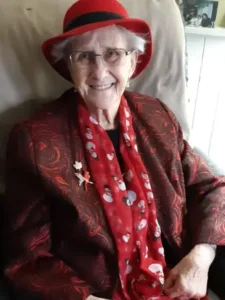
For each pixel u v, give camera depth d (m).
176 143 1.09
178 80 1.19
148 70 1.17
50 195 0.93
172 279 1.00
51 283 0.90
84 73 0.95
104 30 0.91
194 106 1.70
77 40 0.92
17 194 0.93
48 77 1.10
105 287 0.94
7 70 1.04
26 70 1.07
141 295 0.96
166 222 1.04
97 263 0.94
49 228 0.96
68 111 1.00
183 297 0.99
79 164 0.95
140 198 0.99
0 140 1.08
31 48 1.06
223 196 1.10
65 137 0.96
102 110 1.00
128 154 1.02
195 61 1.59
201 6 1.45
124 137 1.02
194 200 1.13
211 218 1.06
